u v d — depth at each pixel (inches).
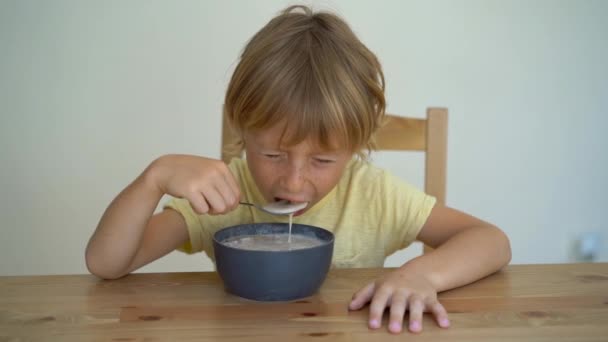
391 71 78.8
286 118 31.6
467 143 83.0
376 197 44.4
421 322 23.7
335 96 32.4
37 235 75.5
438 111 52.1
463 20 79.4
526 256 88.8
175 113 75.5
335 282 29.6
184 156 32.9
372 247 44.3
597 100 85.7
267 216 44.4
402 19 77.8
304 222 44.8
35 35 70.6
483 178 84.7
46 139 73.3
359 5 76.4
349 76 34.1
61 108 72.9
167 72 74.3
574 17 82.5
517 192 86.2
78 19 71.2
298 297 26.6
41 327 22.8
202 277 30.3
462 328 23.6
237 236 31.2
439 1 78.3
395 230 43.5
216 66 75.1
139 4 72.2
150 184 31.5
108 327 22.8
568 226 89.1
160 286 28.5
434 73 80.0
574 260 90.3
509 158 84.8
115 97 73.9
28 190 74.1
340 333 22.8
